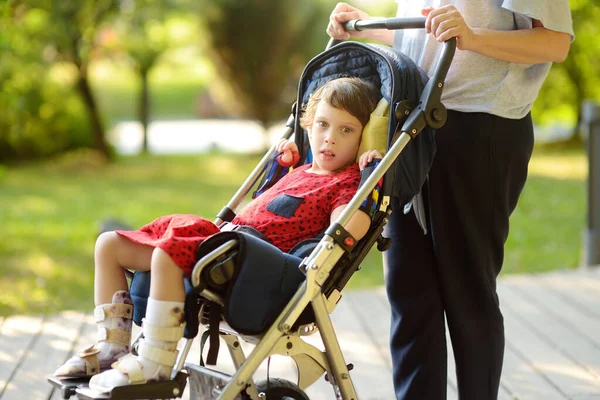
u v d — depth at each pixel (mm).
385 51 3484
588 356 5188
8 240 10641
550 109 20109
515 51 3291
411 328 3656
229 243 3000
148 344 2998
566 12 3330
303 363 3275
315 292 3082
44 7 15789
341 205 3330
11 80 17312
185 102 33875
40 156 19000
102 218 12195
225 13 17312
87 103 18719
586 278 7281
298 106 3838
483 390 3602
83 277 8609
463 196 3473
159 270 3006
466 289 3568
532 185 14781
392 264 3693
